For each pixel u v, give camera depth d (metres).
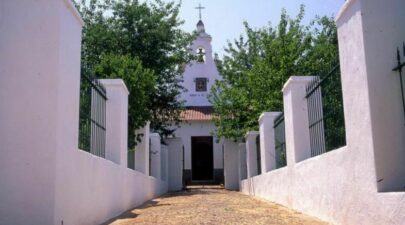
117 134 10.30
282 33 20.28
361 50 6.15
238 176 25.45
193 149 36.50
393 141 5.87
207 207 10.92
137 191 12.88
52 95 5.67
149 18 23.27
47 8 5.80
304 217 8.68
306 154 10.38
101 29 22.42
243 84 22.20
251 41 23.41
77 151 6.59
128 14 23.16
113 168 9.37
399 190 5.76
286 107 11.23
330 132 8.36
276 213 9.46
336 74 7.88
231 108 22.72
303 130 10.45
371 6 6.14
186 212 9.62
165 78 24.66
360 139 6.27
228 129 22.73
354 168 6.51
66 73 6.07
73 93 6.41
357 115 6.37
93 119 8.71
